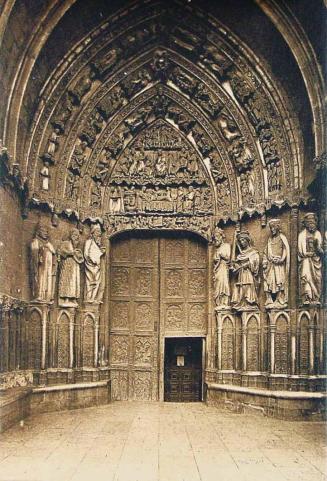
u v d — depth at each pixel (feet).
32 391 53.21
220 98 59.26
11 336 50.08
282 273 54.44
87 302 59.41
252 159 58.59
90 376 59.00
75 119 58.59
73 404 56.49
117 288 63.31
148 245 63.67
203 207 62.03
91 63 57.00
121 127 61.52
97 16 54.08
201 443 41.29
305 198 53.78
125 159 62.44
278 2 49.39
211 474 32.99
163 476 32.48
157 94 61.31
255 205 58.13
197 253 63.52
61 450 38.68
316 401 51.21
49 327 56.24
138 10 55.31
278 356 54.39
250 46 55.36
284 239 54.80
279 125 55.93
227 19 54.85
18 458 36.37
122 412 54.75
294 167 54.85
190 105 61.16
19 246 53.11
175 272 63.57
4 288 48.03
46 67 53.78
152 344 62.75
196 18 55.67
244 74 56.70
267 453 38.27
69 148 58.70
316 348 52.42
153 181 62.08
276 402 52.34
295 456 37.47
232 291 59.36
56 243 57.52
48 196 57.06
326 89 47.73
